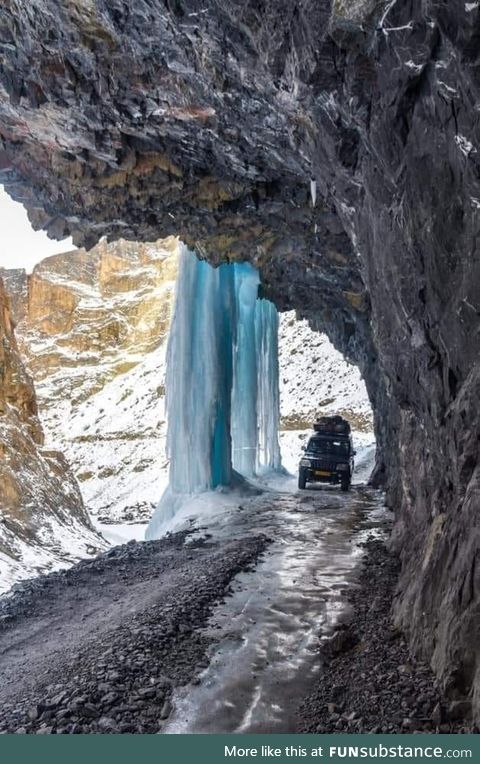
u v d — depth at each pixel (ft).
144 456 208.74
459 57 13.02
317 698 18.39
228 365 75.72
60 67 29.45
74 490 81.66
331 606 27.48
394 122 17.72
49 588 35.76
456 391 18.98
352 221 27.45
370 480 80.94
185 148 36.29
